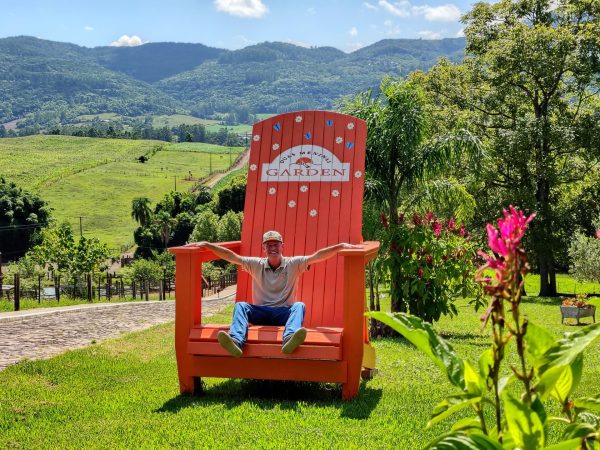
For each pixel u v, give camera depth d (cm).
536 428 200
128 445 472
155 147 18550
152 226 8456
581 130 3009
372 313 236
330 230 739
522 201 3094
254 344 599
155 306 2125
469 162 1373
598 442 215
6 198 8775
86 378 737
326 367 602
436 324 1578
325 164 762
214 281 4475
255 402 604
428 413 561
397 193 1348
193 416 548
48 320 1432
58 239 4044
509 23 3409
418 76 3416
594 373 848
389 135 1275
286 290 647
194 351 617
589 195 3362
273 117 795
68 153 17212
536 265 3381
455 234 1364
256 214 761
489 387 223
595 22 3241
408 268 1271
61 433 507
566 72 3262
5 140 18988
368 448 455
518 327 196
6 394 639
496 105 3228
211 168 15675
